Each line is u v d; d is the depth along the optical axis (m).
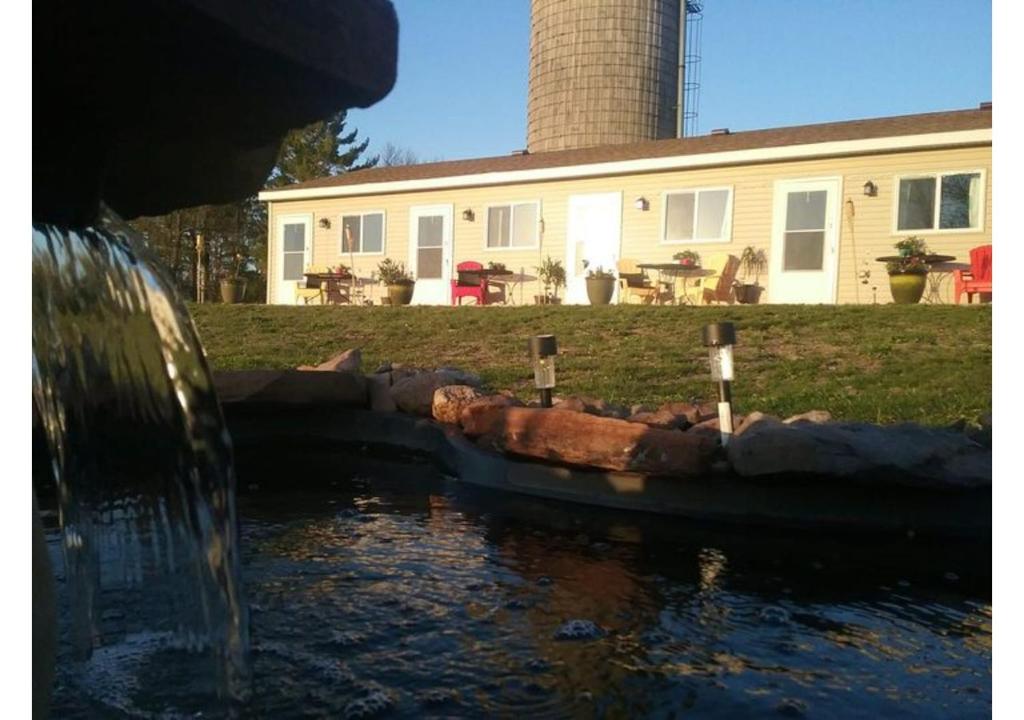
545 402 4.60
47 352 1.89
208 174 1.83
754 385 6.65
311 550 3.37
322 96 1.42
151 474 1.94
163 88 1.39
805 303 13.23
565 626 2.52
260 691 2.06
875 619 2.61
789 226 13.55
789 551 3.36
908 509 3.46
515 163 17.00
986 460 3.43
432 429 4.99
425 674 2.18
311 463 5.37
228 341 10.40
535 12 24.92
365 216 17.92
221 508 1.82
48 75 1.34
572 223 15.45
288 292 19.19
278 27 1.23
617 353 8.55
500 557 3.28
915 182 12.58
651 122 23.95
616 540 3.52
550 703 2.02
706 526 3.71
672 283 14.41
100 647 2.08
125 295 1.85
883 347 8.07
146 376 1.89
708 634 2.48
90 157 1.57
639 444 3.84
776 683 2.14
